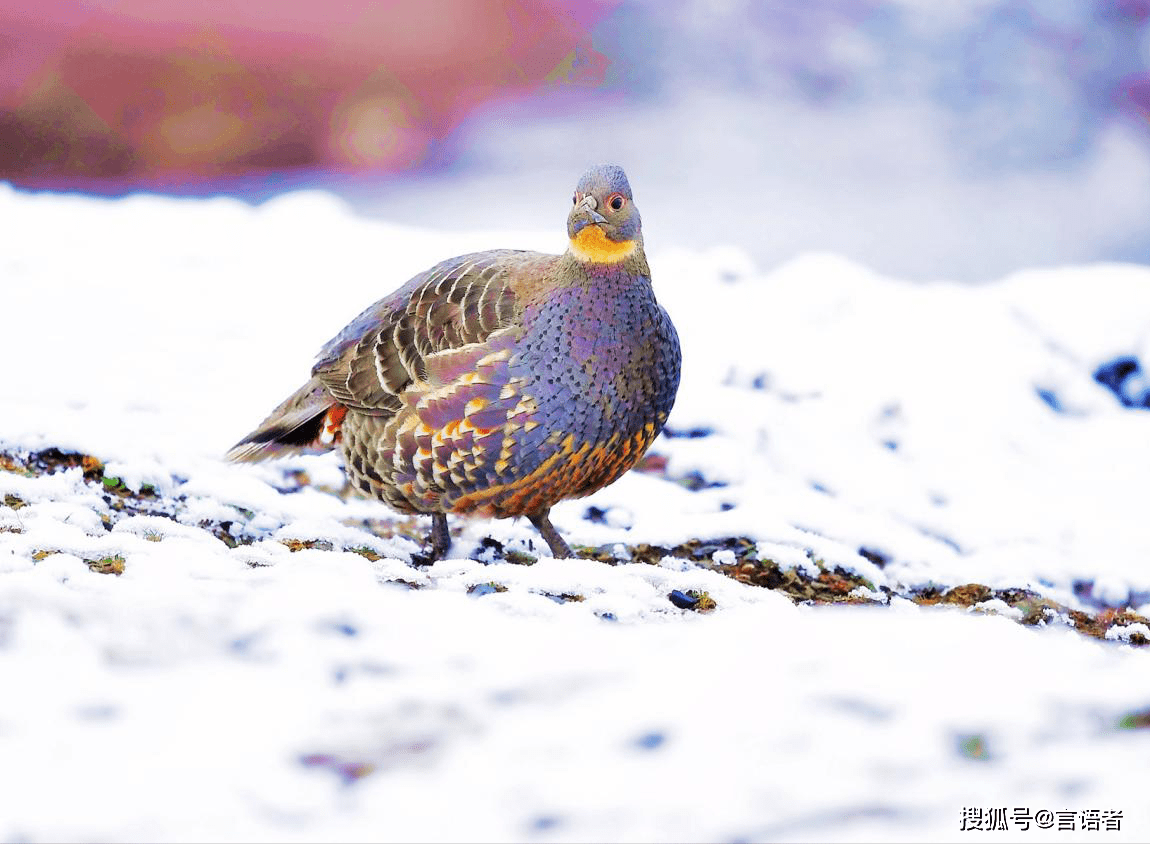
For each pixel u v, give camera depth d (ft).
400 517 37.47
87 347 44.75
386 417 32.12
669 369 31.73
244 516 34.60
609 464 31.89
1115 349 47.39
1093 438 43.80
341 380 32.89
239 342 46.98
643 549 35.83
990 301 50.31
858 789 18.94
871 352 47.21
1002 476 41.39
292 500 36.45
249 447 35.19
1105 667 23.71
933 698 21.91
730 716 21.22
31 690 21.81
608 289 30.53
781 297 51.29
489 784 19.27
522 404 30.50
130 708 21.42
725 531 36.27
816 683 22.54
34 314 47.34
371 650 23.82
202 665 23.03
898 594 34.86
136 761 19.85
